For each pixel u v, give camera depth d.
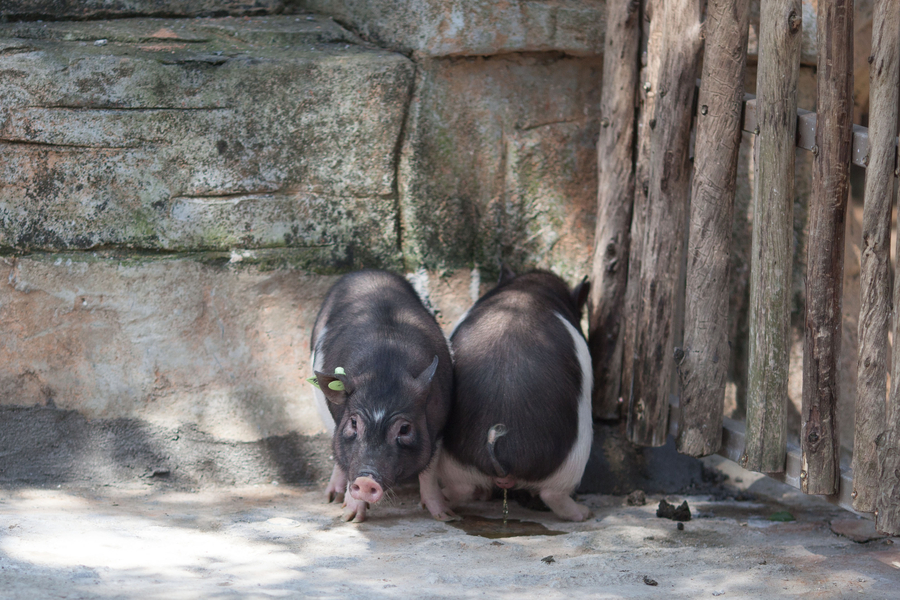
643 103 5.44
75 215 5.20
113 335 5.30
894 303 3.88
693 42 4.86
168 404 5.40
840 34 4.02
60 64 5.04
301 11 5.98
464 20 5.55
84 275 5.24
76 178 5.16
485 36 5.59
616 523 5.06
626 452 5.85
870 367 4.03
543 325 5.06
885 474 3.93
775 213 4.43
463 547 4.43
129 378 5.34
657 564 4.21
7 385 5.21
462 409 4.82
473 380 4.84
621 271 5.71
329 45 5.65
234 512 4.95
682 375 4.97
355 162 5.54
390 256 5.73
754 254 4.56
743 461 4.73
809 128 4.30
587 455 5.07
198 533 4.45
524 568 4.09
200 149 5.28
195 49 5.38
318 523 4.79
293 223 5.50
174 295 5.36
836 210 4.15
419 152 5.66
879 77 3.88
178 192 5.30
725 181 4.77
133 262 5.29
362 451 4.20
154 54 5.23
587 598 3.63
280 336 5.55
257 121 5.34
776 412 4.57
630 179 5.61
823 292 4.21
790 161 4.40
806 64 5.82
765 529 4.95
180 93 5.21
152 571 3.69
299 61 5.36
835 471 4.32
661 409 5.27
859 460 4.10
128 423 5.36
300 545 4.34
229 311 5.45
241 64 5.28
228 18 5.81
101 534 4.23
